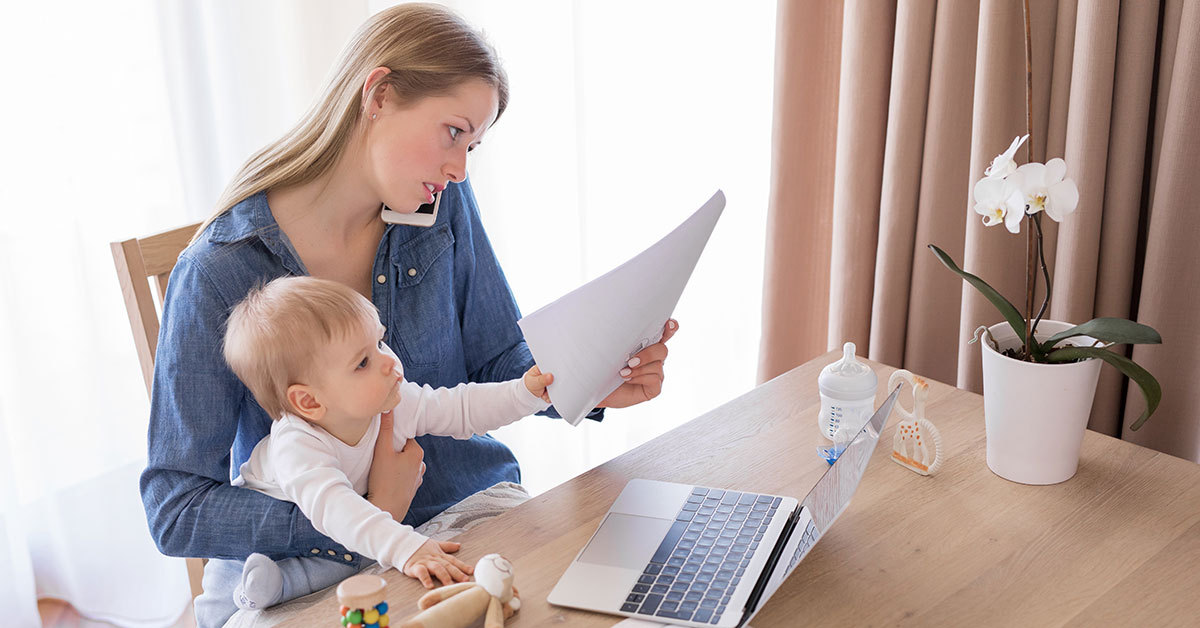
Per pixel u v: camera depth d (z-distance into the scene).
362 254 1.27
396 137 1.13
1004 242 1.48
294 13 1.93
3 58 1.73
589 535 1.01
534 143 2.13
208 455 1.12
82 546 1.98
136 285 1.27
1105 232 1.43
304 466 1.04
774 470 1.11
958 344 1.62
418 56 1.11
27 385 1.86
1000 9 1.38
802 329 1.82
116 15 1.82
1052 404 1.02
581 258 2.15
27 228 1.81
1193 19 1.27
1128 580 0.92
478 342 1.40
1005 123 1.44
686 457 1.14
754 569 0.93
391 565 0.97
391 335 1.28
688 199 2.16
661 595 0.90
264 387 1.06
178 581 2.01
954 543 0.98
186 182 1.93
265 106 1.97
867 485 1.08
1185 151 1.31
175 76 1.87
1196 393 1.40
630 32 2.03
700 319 2.23
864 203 1.61
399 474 1.14
